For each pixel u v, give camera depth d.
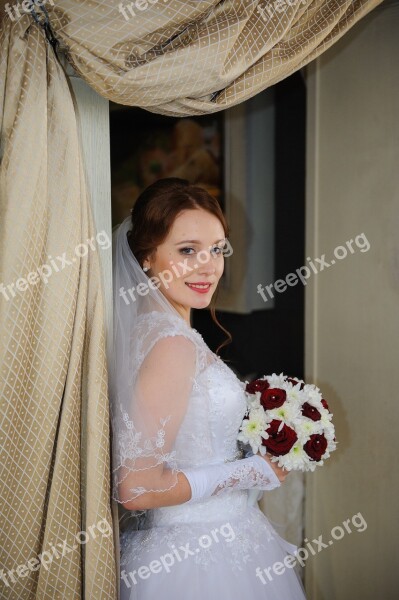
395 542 2.38
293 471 2.70
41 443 1.43
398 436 2.34
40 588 1.45
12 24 1.39
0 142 1.39
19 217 1.36
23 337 1.39
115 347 1.66
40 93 1.39
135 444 1.48
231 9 1.46
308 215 2.64
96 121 1.62
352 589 2.54
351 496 2.53
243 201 3.54
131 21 1.37
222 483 1.59
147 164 4.08
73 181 1.44
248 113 3.47
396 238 2.30
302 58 1.66
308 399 1.76
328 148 2.53
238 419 1.70
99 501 1.49
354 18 1.74
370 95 2.35
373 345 2.41
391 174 2.30
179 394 1.52
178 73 1.42
